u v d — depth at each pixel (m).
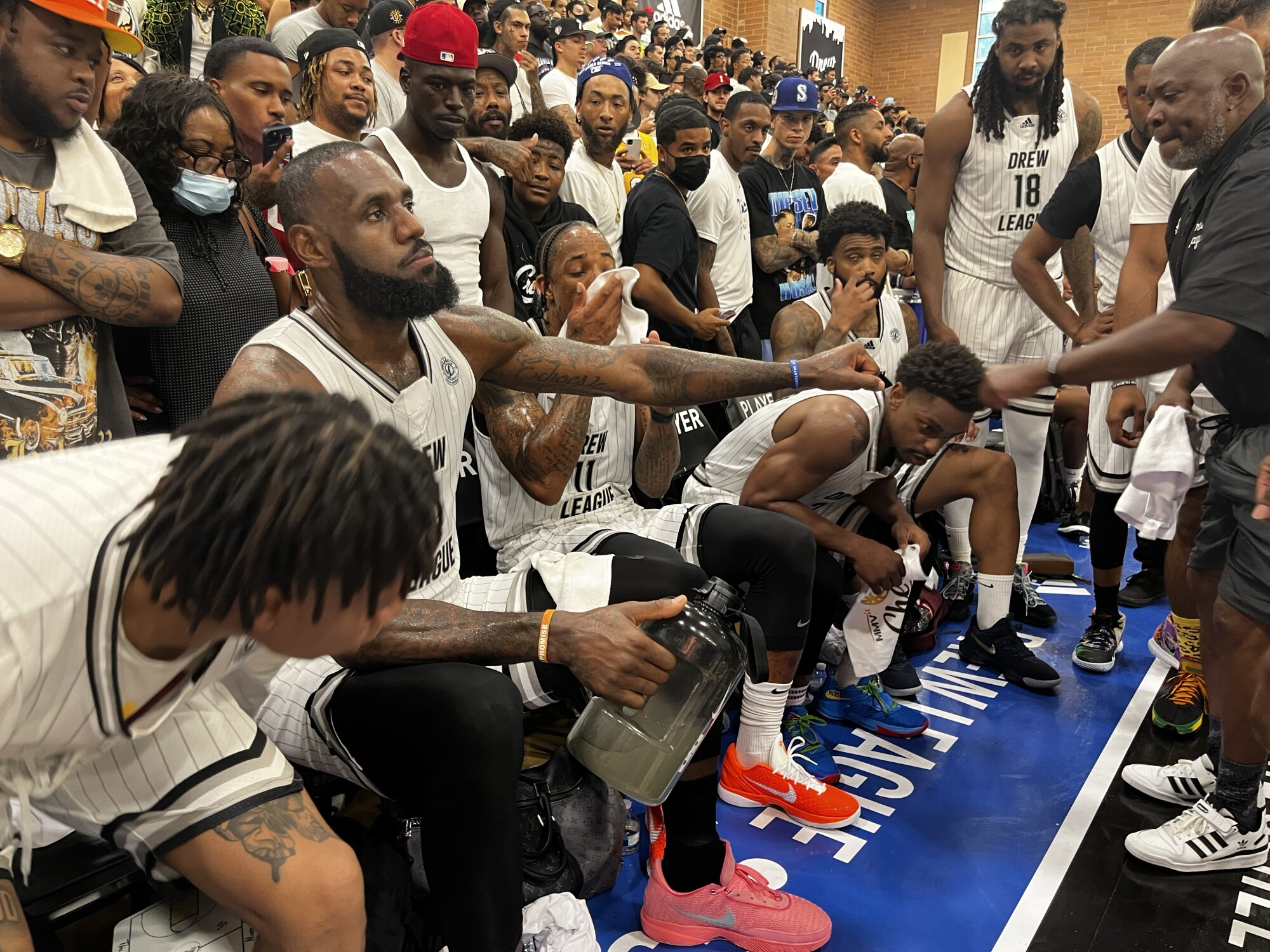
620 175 3.47
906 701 2.60
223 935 1.10
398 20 2.90
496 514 1.92
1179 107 1.70
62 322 1.45
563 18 4.85
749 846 1.92
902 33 13.40
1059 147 2.89
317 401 0.73
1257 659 1.73
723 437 2.78
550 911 1.37
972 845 1.93
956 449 2.53
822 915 1.63
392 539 0.70
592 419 1.97
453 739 1.13
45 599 0.72
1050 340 3.14
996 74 2.81
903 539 2.22
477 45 2.27
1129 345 1.58
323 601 0.70
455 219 2.34
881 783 2.17
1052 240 2.80
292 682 1.30
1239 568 1.71
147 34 3.04
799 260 3.85
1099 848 1.93
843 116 4.78
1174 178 2.32
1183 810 2.06
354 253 1.24
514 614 1.26
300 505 0.67
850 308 2.67
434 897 1.18
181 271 1.62
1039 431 3.07
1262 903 1.76
